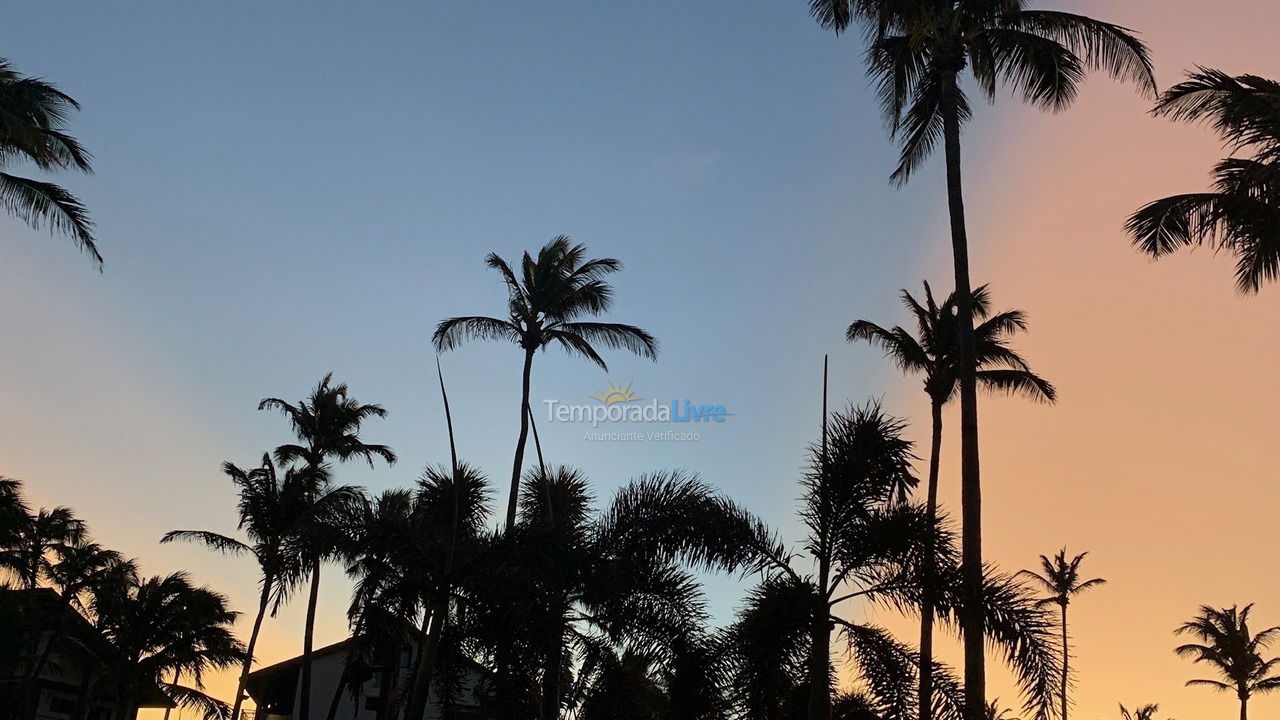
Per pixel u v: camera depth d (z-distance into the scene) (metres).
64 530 40.97
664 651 16.53
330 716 36.59
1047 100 21.98
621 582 16.45
